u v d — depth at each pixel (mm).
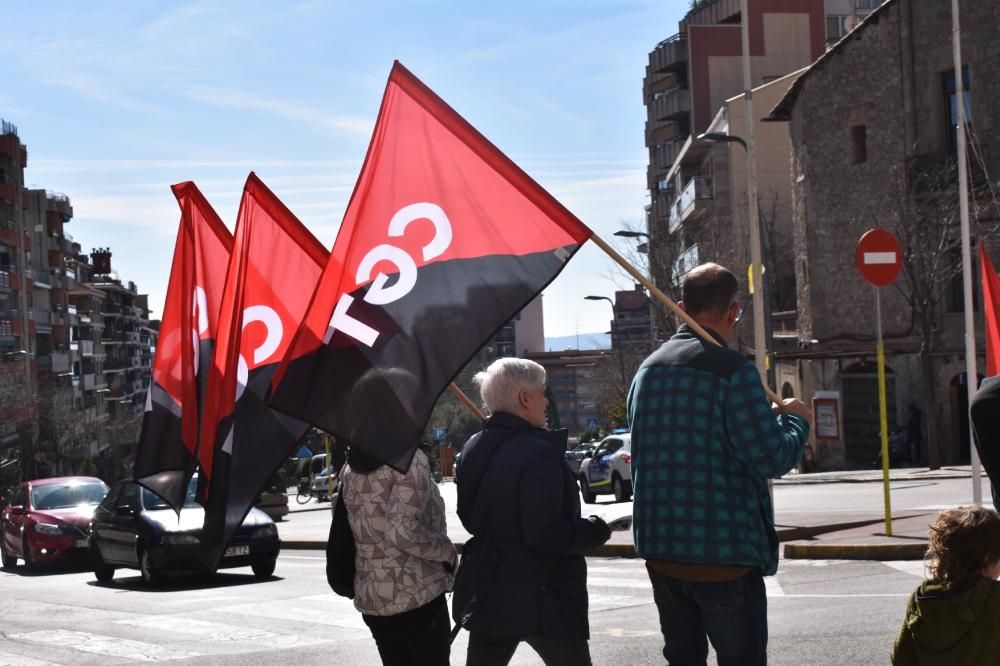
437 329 5625
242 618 12625
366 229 5797
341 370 5555
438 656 5762
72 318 118938
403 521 5570
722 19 85375
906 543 14195
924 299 36219
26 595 16641
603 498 35094
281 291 7875
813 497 25641
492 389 5355
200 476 7648
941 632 4547
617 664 8602
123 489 19125
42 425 88188
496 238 5719
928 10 40188
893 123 41688
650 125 93375
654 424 4883
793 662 8281
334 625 11773
